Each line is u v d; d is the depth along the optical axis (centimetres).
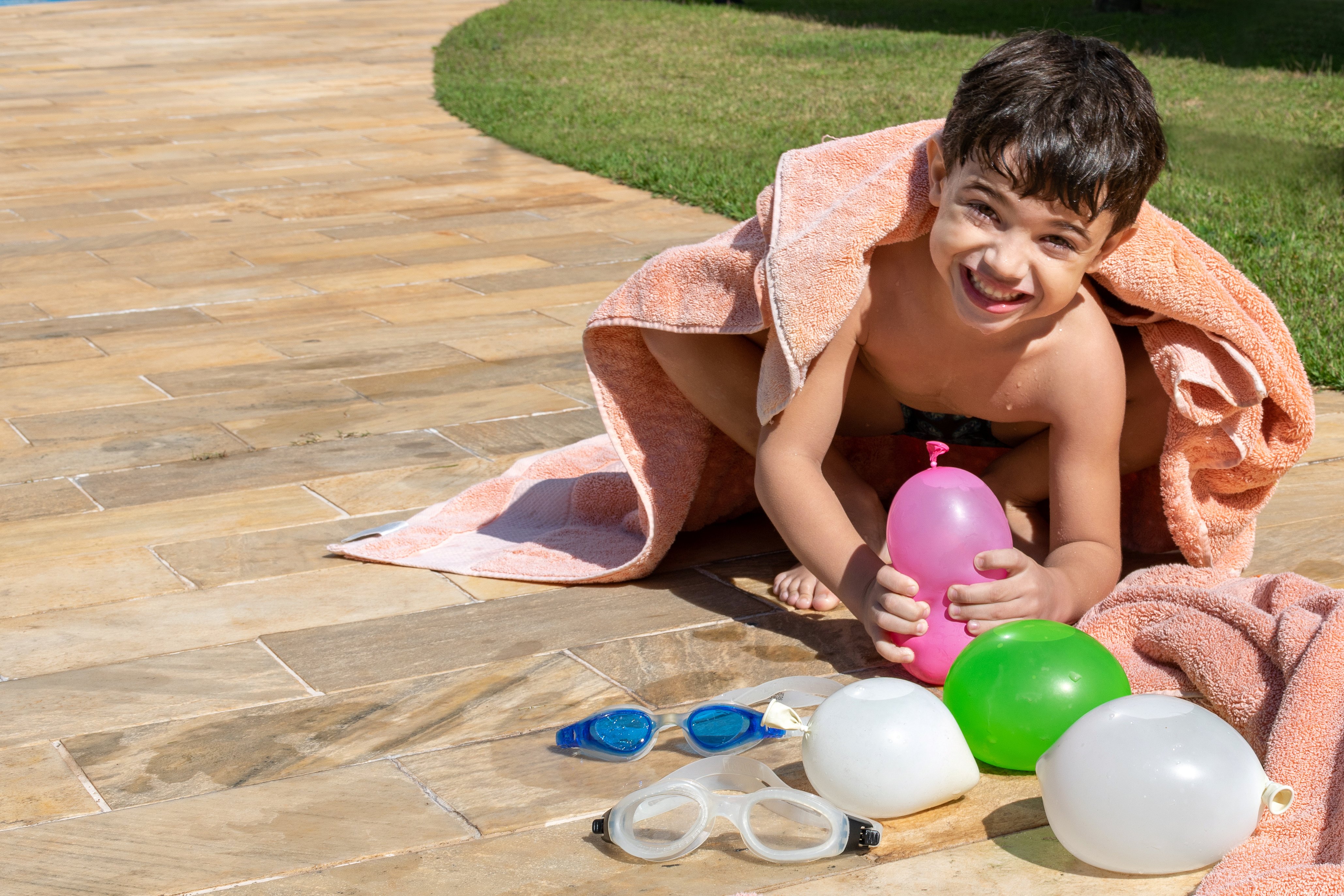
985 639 180
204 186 688
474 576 247
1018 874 155
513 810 170
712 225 585
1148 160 185
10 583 246
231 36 1340
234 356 401
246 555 258
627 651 216
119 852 163
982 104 182
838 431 254
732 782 172
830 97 916
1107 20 1330
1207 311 209
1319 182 596
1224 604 190
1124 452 241
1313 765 161
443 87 1004
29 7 1614
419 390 365
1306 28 1222
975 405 219
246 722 194
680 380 239
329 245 556
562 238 564
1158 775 148
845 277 203
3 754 187
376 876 157
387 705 199
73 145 809
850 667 210
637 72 1066
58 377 381
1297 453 225
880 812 163
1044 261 184
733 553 262
